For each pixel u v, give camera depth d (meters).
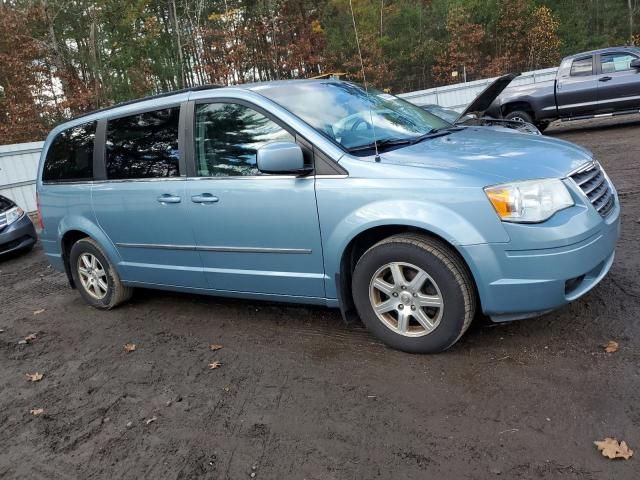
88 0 29.02
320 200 3.38
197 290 4.34
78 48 30.00
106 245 4.80
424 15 35.75
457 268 3.09
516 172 3.02
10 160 12.66
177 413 3.17
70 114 26.69
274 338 3.96
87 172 4.82
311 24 31.91
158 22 33.25
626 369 2.88
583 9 39.28
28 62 24.69
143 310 5.04
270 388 3.28
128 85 29.92
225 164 3.84
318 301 3.64
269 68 31.56
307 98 3.87
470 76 33.62
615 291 3.78
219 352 3.89
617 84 11.66
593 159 3.55
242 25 30.67
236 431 2.90
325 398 3.07
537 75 19.09
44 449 3.03
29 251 9.36
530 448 2.43
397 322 3.41
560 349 3.17
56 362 4.21
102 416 3.28
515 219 2.90
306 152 3.46
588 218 3.01
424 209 3.05
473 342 3.40
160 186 4.18
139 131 4.39
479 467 2.36
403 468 2.43
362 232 3.28
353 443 2.65
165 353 4.02
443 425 2.68
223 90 3.93
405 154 3.36
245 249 3.80
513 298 2.98
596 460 2.30
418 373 3.17
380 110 4.12
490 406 2.76
